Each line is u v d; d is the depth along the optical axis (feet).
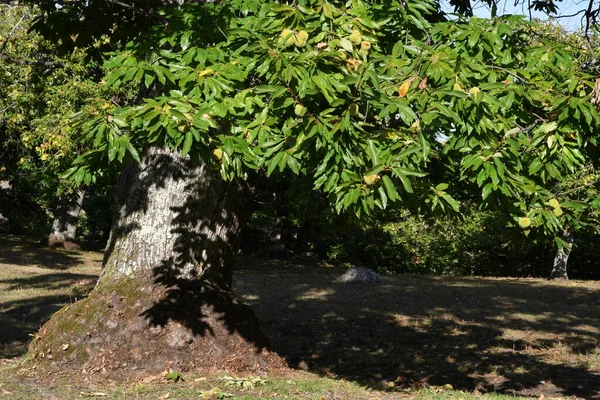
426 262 96.58
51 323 26.55
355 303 48.16
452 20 19.15
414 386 27.22
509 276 94.32
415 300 50.62
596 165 17.52
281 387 24.71
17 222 119.03
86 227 119.03
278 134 16.02
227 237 28.94
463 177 16.52
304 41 15.94
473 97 15.35
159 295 26.99
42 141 60.70
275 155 15.75
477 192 20.58
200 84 16.26
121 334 25.88
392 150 15.65
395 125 17.69
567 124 15.79
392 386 26.71
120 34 28.09
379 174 15.07
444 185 16.90
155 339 25.96
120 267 27.73
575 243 86.12
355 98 15.48
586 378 29.30
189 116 15.40
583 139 16.17
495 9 18.40
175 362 25.66
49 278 56.70
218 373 25.84
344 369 30.14
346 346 34.88
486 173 15.42
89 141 17.35
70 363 25.23
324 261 92.84
